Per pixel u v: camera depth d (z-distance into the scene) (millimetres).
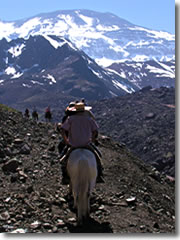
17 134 18625
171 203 16984
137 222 10828
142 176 18156
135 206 12430
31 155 15859
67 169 9953
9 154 15172
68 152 10234
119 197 13117
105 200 12258
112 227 10016
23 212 10062
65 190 12547
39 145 17797
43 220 9812
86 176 9336
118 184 14742
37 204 10750
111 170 16516
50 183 12969
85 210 9656
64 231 9422
